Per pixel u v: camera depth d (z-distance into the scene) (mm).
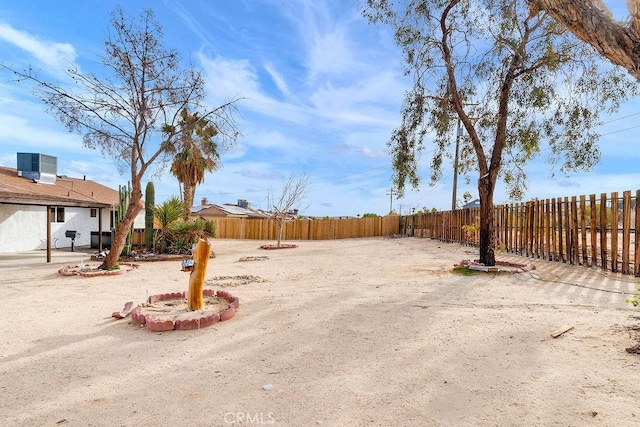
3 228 16969
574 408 2781
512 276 8312
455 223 18422
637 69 3154
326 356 4035
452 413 2809
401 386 3285
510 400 2951
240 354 4172
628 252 7754
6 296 7664
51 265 12828
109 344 4586
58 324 5492
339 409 2918
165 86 11227
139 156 11352
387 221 29438
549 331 4547
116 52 10602
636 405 2777
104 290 8328
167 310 5980
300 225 28547
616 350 3832
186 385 3420
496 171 9242
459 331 4699
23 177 20359
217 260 14570
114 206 17234
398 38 9547
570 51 8555
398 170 10047
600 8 3395
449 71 9422
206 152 20625
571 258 9359
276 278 9539
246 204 53375
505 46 8742
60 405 3090
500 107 9195
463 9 9133
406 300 6488
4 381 3568
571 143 9031
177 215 16719
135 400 3154
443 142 10211
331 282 8672
